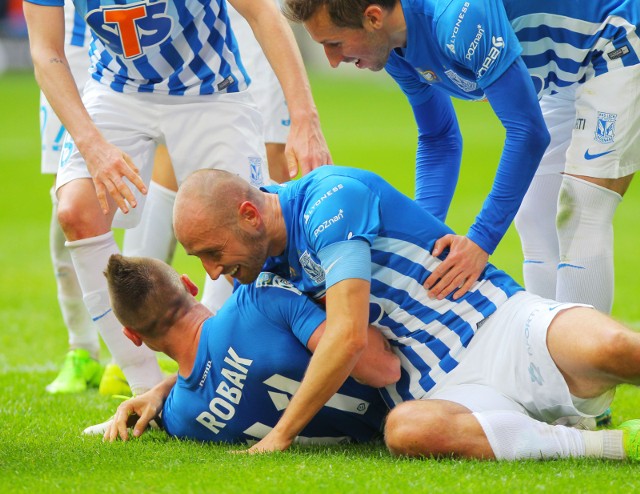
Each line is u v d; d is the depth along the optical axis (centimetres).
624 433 1265
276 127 2350
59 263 2055
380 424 1467
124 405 1495
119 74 1761
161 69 1741
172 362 2089
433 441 1263
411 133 8212
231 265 1308
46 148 2141
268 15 1625
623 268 3381
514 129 1391
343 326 1265
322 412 1409
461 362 1364
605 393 1313
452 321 1371
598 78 1508
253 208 1290
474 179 5856
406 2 1400
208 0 1734
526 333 1316
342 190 1322
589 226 1534
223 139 1786
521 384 1326
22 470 1243
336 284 1276
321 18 1371
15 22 13862
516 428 1266
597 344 1230
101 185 1523
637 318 2597
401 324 1378
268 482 1151
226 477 1178
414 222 1379
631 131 1505
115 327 1675
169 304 1400
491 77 1380
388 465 1242
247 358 1377
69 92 1591
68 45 2222
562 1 1473
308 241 1325
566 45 1499
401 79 1589
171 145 1784
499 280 1403
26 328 2708
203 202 1279
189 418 1432
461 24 1366
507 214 1398
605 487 1124
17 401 1856
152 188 2144
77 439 1467
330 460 1274
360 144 7425
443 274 1369
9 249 4075
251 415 1407
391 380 1367
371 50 1416
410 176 5809
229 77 1797
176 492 1120
